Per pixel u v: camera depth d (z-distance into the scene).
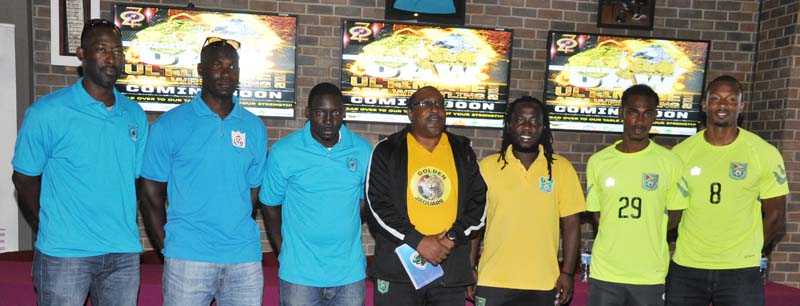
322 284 2.35
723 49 4.33
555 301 2.55
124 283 2.31
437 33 4.04
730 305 2.66
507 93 4.13
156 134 2.30
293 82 3.97
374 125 4.07
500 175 2.54
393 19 4.01
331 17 3.98
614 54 4.20
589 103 4.21
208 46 2.33
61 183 2.16
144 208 2.38
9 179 3.78
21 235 3.83
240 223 2.35
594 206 2.68
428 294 2.44
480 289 2.52
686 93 4.27
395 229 2.35
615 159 2.60
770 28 4.18
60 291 2.16
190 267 2.26
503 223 2.49
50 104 2.14
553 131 4.22
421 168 2.44
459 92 4.10
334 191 2.37
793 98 3.98
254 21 3.89
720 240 2.64
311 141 2.39
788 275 4.09
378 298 2.43
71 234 2.16
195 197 2.27
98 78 2.16
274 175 2.41
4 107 3.74
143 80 3.82
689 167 2.70
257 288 2.41
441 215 2.41
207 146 2.29
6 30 3.72
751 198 2.65
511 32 4.09
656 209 2.56
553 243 2.53
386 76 4.02
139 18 3.78
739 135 2.69
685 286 2.72
